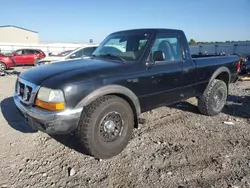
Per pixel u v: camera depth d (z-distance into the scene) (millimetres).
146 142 3678
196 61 4297
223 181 2676
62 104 2717
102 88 2953
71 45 38469
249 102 6070
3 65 16062
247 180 2688
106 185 2637
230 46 21328
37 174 2832
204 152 3348
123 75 3176
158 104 3748
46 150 3424
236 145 3564
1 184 2625
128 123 3318
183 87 4090
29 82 3025
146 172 2875
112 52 3904
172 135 3947
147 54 3521
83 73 2932
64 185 2633
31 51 19844
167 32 3896
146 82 3443
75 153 3338
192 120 4672
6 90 7738
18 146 3535
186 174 2820
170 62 3830
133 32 4008
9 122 4508
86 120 2928
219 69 4770
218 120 4691
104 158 3164
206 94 4668
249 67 10070
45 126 2773
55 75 2936
